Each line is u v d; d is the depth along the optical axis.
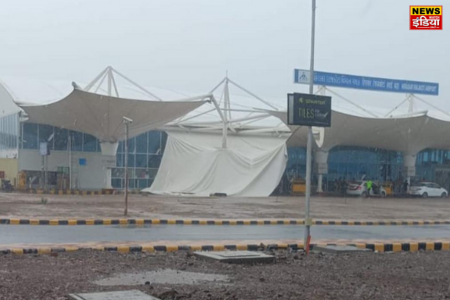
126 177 21.25
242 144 46.50
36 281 8.20
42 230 16.67
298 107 12.11
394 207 32.12
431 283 8.92
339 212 26.42
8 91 43.34
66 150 42.88
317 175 51.22
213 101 40.44
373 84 39.00
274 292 7.63
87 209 23.45
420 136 49.69
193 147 43.06
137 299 6.71
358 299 7.34
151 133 46.00
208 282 8.44
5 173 42.94
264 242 14.34
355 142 50.16
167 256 11.68
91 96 36.38
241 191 40.91
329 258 11.78
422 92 40.62
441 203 38.84
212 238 15.55
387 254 12.96
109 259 11.03
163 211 23.58
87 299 6.70
